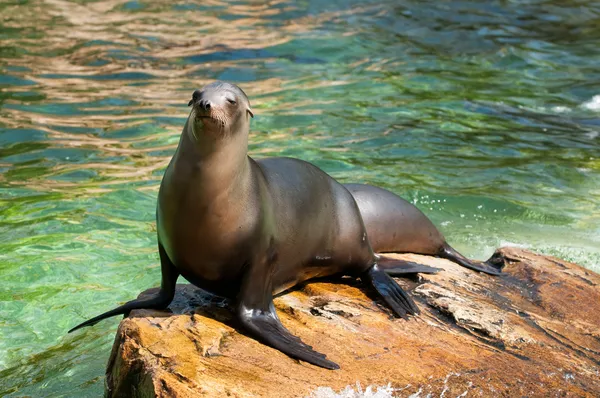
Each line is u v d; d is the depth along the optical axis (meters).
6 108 20.41
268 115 20.48
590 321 9.78
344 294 10.09
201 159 8.23
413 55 26.78
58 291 11.69
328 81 23.77
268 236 9.00
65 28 28.56
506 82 24.28
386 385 7.93
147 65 24.77
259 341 8.51
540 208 15.37
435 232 12.44
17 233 13.51
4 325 10.75
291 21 30.55
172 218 8.54
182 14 31.19
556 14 32.66
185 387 7.49
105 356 10.06
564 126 20.55
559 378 8.34
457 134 19.62
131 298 11.56
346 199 10.46
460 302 9.91
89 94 21.84
